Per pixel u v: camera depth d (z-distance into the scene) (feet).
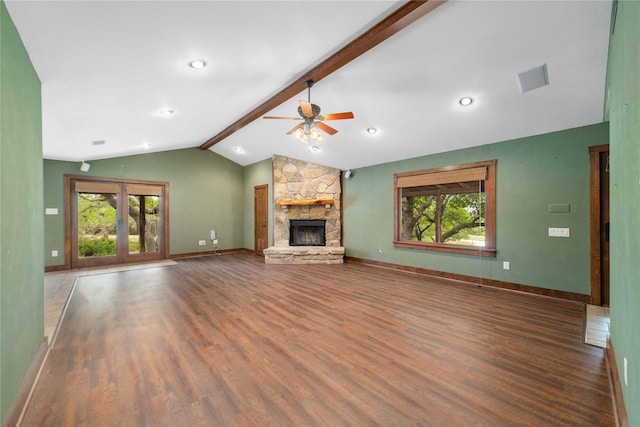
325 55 10.45
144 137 18.71
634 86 4.51
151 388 6.93
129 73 9.78
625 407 5.41
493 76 10.66
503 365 7.88
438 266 18.02
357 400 6.48
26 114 7.14
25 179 7.00
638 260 4.36
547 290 13.87
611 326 8.00
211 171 27.81
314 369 7.73
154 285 16.42
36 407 6.27
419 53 9.95
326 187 24.34
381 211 21.29
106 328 10.44
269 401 6.45
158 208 24.85
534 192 14.20
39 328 8.13
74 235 21.17
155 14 6.93
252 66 10.76
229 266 21.89
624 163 5.55
